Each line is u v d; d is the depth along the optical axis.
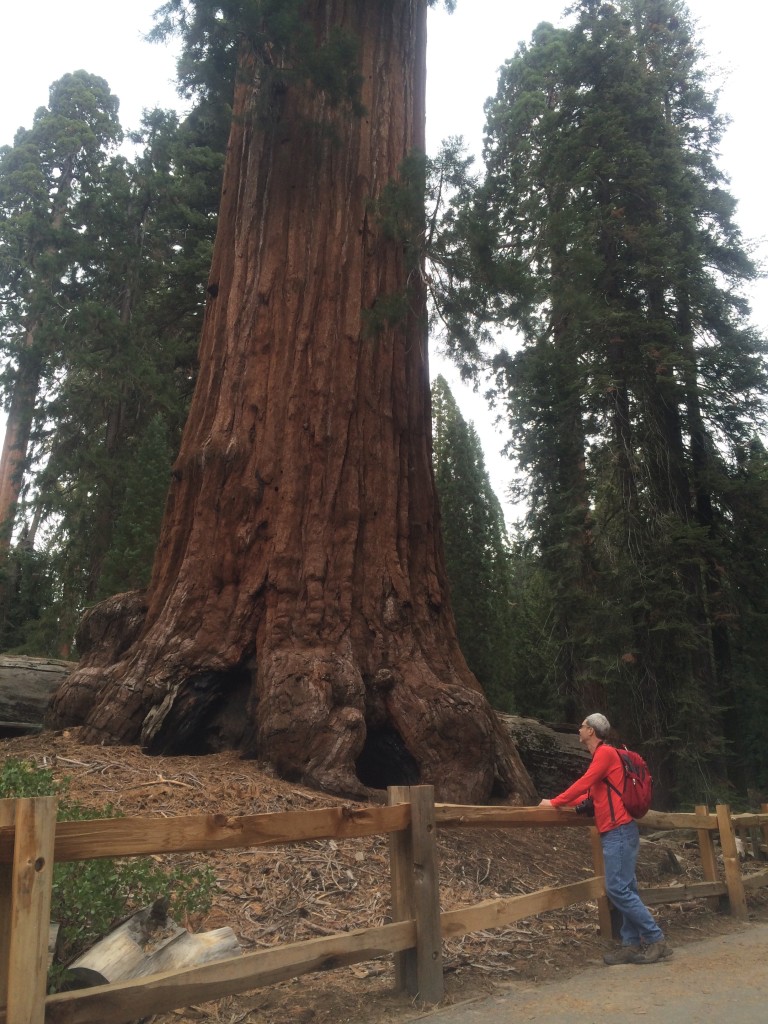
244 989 3.55
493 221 10.73
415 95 12.07
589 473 19.44
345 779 7.75
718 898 7.04
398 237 10.59
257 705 8.51
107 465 21.53
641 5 23.89
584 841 8.75
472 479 25.44
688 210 20.08
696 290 19.16
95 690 8.95
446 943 5.21
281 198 10.66
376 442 10.05
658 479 18.36
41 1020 2.89
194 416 10.39
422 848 4.43
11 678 11.20
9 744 8.24
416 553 10.11
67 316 25.97
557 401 18.66
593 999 4.36
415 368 10.88
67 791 6.46
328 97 10.88
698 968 5.06
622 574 17.36
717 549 17.22
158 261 25.39
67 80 41.47
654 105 21.05
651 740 15.99
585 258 15.48
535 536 19.38
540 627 22.88
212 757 8.24
